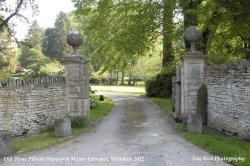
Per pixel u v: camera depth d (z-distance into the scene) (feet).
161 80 99.09
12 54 127.95
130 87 175.32
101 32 81.30
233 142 33.06
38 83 42.01
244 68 35.17
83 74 46.52
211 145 31.71
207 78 45.34
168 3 63.52
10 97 38.32
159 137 38.27
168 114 60.34
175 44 80.38
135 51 74.69
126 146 33.58
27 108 40.34
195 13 55.52
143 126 47.55
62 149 32.42
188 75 47.26
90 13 83.15
